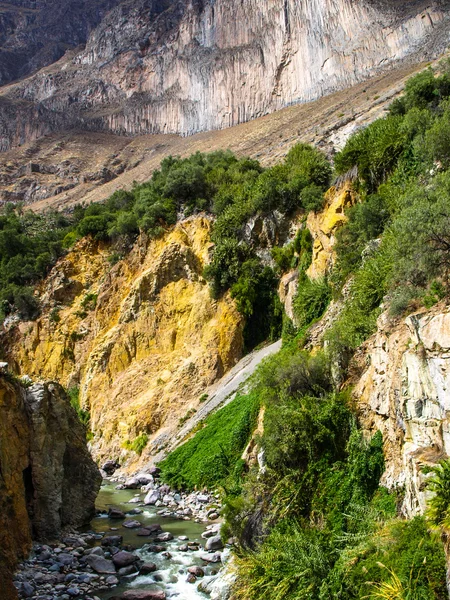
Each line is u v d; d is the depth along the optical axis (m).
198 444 27.27
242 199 40.03
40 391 20.03
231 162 52.47
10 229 56.44
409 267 15.68
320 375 18.67
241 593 13.16
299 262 33.81
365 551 11.75
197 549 17.72
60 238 55.66
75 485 21.20
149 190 49.00
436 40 81.50
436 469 10.54
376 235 24.92
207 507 22.41
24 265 51.62
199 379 33.69
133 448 32.09
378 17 94.50
